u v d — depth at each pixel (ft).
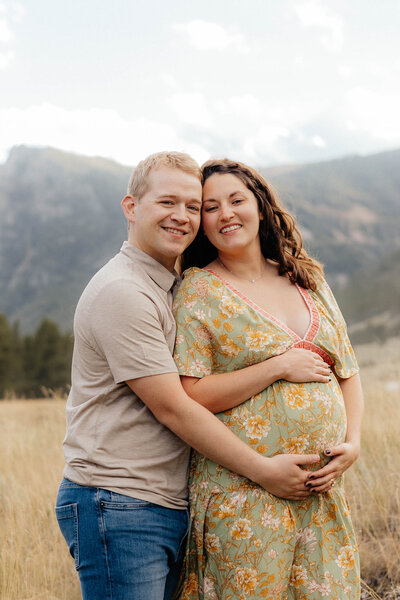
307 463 7.89
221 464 7.74
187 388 8.08
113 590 7.38
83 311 7.86
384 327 138.10
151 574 7.48
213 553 8.00
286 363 8.07
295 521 8.07
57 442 19.63
